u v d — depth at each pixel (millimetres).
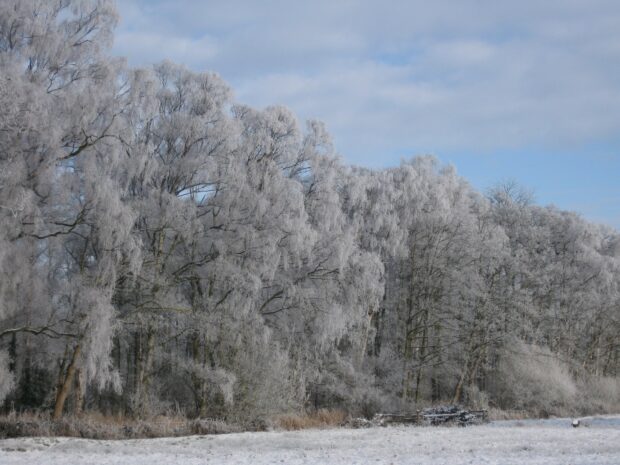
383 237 46188
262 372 34062
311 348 39469
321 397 42812
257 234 33875
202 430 29172
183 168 32844
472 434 29297
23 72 27016
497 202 62594
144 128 32938
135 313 31531
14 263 26297
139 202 31609
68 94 27656
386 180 47000
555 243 62062
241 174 33656
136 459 19469
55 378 36062
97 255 28984
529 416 42688
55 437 25141
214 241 34250
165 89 34469
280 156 36906
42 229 27859
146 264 32062
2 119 24078
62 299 29156
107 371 27734
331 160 39031
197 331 34438
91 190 27125
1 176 25000
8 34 27781
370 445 24625
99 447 22375
